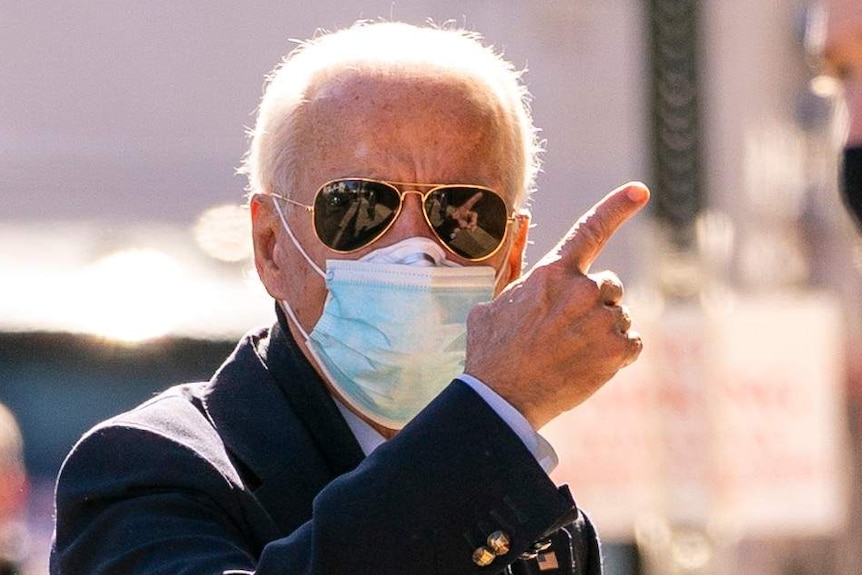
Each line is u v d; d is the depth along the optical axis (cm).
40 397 1727
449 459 442
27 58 2188
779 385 1300
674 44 1252
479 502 441
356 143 541
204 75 2209
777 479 1290
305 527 445
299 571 436
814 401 1310
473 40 582
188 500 487
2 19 2183
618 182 2347
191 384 543
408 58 550
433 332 532
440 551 438
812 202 2588
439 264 538
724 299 1436
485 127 550
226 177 2177
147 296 1761
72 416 1725
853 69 606
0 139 2172
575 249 455
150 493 489
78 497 495
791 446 1301
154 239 2022
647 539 1266
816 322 1305
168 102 2206
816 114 2616
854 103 607
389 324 532
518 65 2367
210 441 509
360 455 527
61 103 2191
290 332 552
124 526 482
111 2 2194
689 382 1258
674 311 1262
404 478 440
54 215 2134
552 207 2319
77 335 1722
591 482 1251
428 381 538
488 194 546
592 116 2366
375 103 543
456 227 543
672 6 1249
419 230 541
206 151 2192
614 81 2364
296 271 553
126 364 1717
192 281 1828
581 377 449
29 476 1714
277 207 556
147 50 2205
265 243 563
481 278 540
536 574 544
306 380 532
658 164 1259
